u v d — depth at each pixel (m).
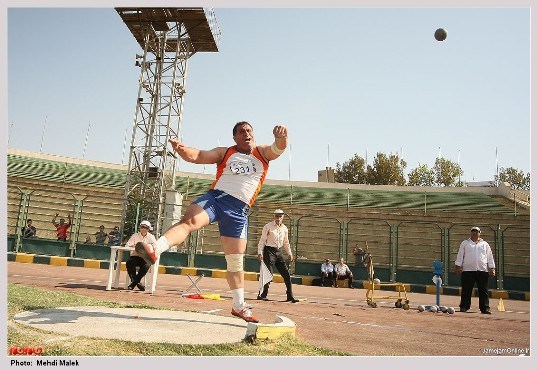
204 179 35.34
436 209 30.64
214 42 21.94
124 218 20.50
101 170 34.72
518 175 51.50
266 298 10.53
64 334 4.09
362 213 31.03
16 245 20.55
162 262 21.28
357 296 14.76
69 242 21.11
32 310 5.29
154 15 20.67
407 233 28.56
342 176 52.31
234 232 4.97
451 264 26.42
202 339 4.23
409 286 20.92
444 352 4.98
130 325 4.71
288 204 31.62
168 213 20.59
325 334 5.59
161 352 3.71
